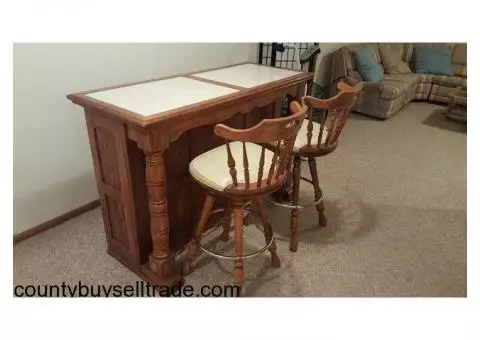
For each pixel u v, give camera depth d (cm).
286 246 211
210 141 204
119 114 142
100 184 179
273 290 179
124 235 184
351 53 469
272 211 247
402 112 484
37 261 192
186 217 207
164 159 180
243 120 220
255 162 164
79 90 212
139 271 183
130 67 238
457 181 295
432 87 523
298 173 195
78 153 223
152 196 156
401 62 523
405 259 203
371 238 220
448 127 427
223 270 192
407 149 360
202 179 153
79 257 197
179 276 178
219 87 185
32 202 207
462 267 197
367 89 448
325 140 189
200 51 291
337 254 205
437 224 236
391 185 286
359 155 343
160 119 137
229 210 205
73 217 231
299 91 223
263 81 201
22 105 188
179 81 196
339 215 243
